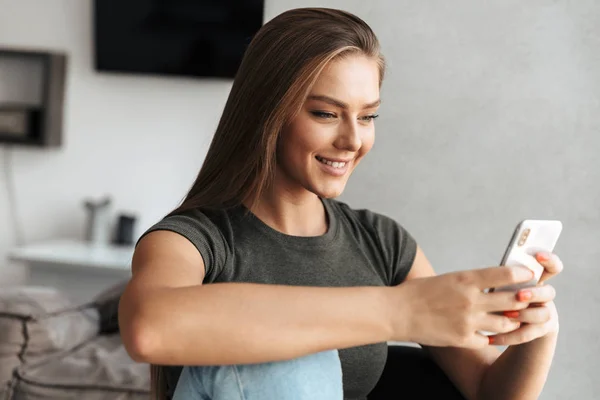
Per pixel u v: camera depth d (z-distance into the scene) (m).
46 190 4.42
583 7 1.93
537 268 1.10
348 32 1.18
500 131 1.98
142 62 4.20
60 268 3.94
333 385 1.05
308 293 0.96
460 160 2.00
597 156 1.94
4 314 2.47
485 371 1.40
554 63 1.95
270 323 0.94
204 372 1.04
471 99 1.99
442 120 2.01
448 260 2.02
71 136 4.37
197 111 4.22
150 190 4.29
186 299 0.95
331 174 1.22
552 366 2.00
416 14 2.00
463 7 1.98
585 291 1.97
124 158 4.31
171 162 4.26
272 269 1.31
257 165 1.27
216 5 4.11
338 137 1.19
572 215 1.96
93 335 2.74
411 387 1.48
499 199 1.99
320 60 1.16
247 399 1.01
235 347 0.93
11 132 4.23
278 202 1.33
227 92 4.18
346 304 0.95
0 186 4.46
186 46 4.15
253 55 1.25
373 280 1.40
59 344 2.51
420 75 2.01
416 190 2.02
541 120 1.96
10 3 4.41
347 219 1.48
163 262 1.08
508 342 1.07
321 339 0.94
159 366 1.29
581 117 1.95
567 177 1.96
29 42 4.39
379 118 2.04
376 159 2.04
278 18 1.25
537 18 1.95
